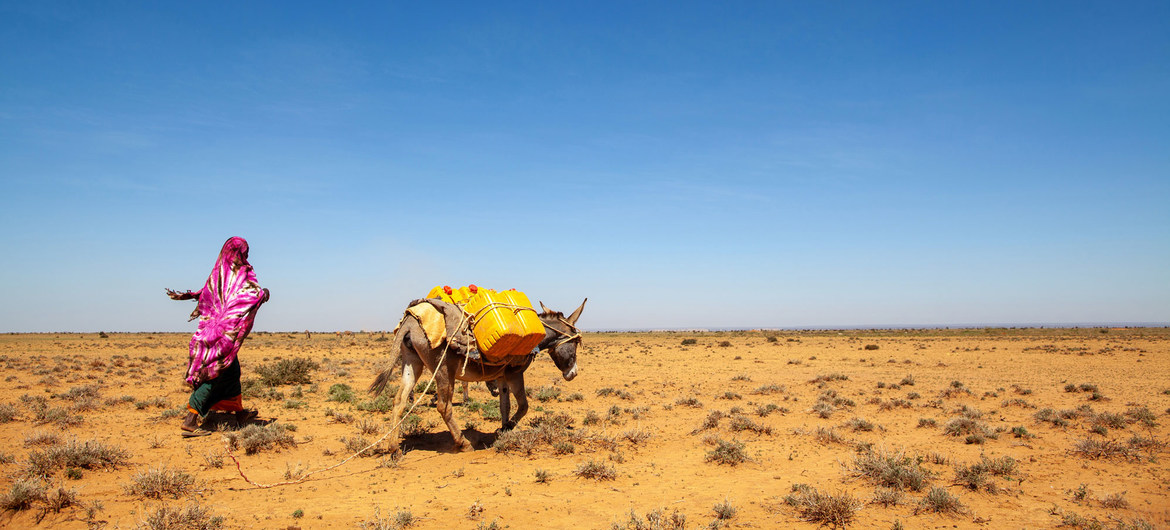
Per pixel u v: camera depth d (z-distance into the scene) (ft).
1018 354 151.64
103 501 26.63
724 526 24.80
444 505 27.27
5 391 63.52
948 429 44.83
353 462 35.50
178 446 38.50
